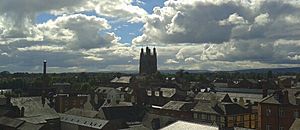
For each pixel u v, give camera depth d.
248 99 157.62
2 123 110.06
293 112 92.50
